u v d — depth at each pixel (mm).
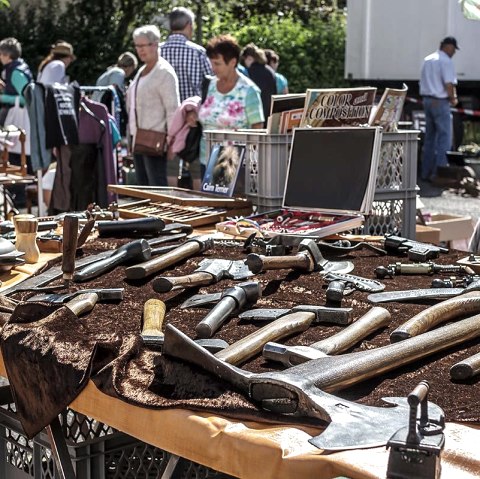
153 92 6770
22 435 2742
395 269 3049
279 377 1798
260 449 1646
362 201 3617
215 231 3859
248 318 2424
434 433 1486
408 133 4172
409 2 12453
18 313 2432
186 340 1938
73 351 2174
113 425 1974
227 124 5844
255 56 9258
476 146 13719
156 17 17891
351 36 13234
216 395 1853
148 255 3162
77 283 2883
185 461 2238
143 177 7086
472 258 3199
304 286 2824
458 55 12312
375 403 1826
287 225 3729
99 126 6938
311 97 3943
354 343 2207
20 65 9102
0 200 7641
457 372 1957
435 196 11000
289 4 21562
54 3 17516
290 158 3867
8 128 7551
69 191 6988
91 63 17125
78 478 2447
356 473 1512
